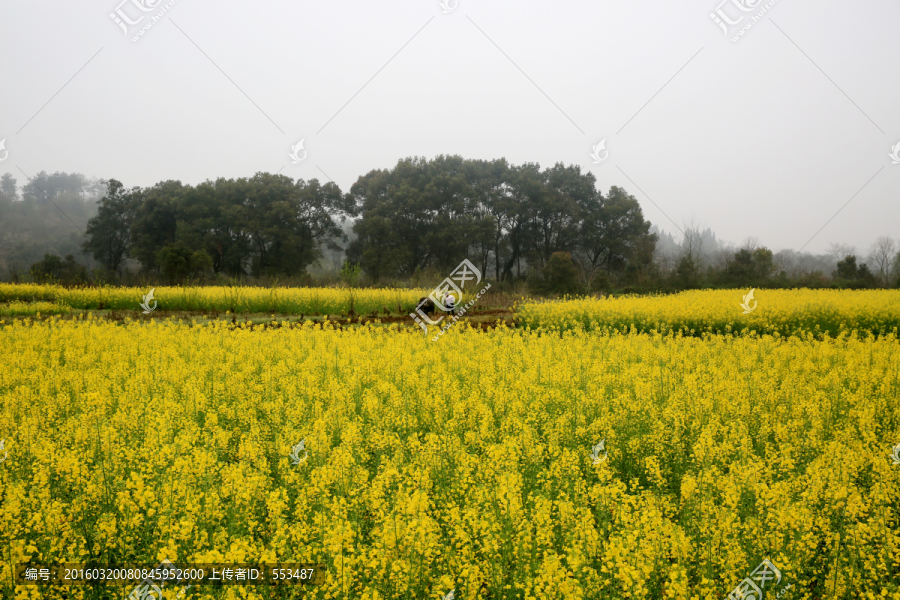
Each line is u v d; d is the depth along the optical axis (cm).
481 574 405
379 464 593
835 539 432
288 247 5400
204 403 805
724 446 605
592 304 2203
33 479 522
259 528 464
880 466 541
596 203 6306
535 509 456
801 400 802
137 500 475
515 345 1273
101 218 5919
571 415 754
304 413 780
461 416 745
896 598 376
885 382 870
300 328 1727
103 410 703
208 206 5409
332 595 383
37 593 377
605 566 392
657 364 1088
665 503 486
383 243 5716
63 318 2114
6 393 844
